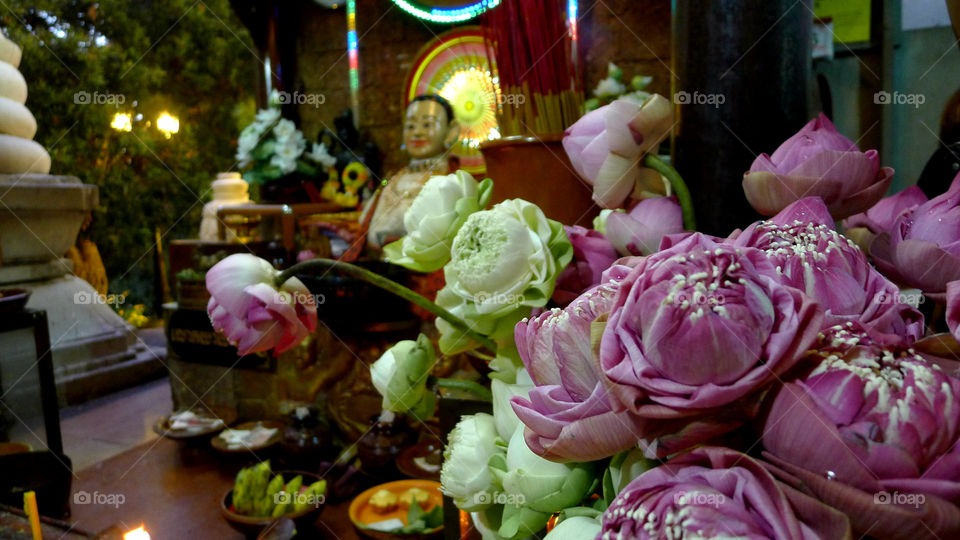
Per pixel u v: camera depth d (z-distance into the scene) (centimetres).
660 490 31
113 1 457
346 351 182
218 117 527
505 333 56
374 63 283
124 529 109
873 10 140
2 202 271
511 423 52
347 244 215
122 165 493
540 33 82
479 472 54
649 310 31
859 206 50
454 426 69
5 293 157
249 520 120
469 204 61
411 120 220
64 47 435
